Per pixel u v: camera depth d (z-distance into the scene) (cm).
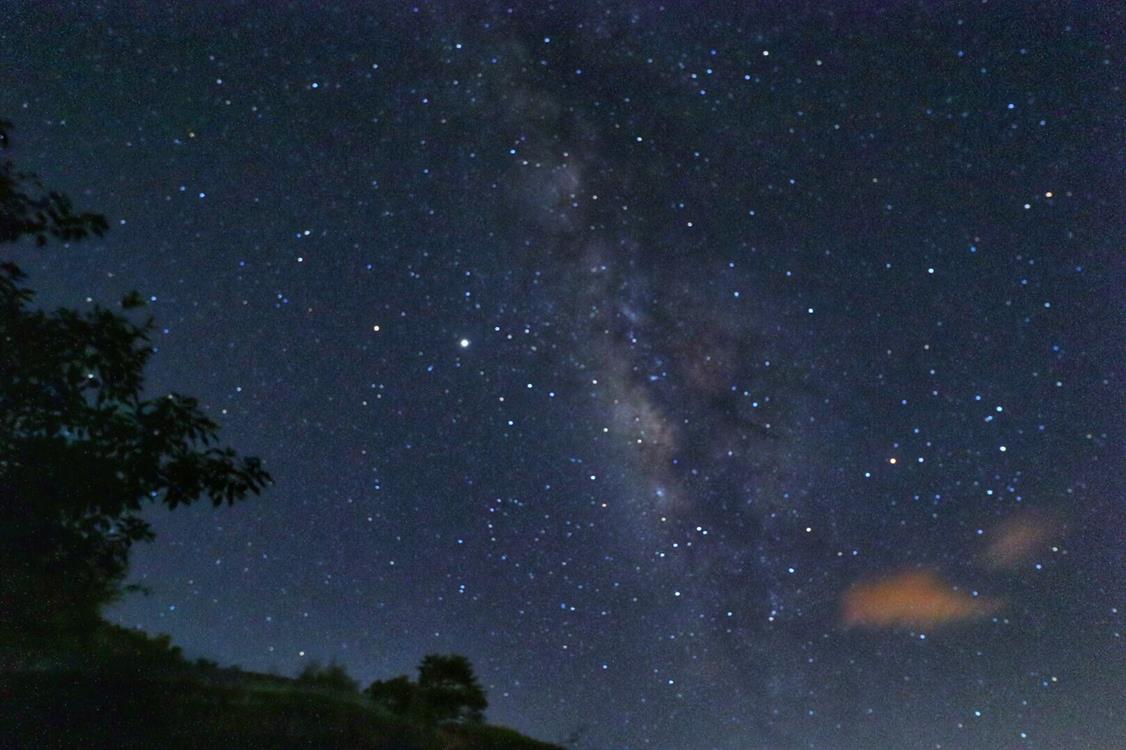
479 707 1416
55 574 551
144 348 573
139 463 552
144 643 1179
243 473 601
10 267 529
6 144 534
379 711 1249
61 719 827
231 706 1020
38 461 521
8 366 516
